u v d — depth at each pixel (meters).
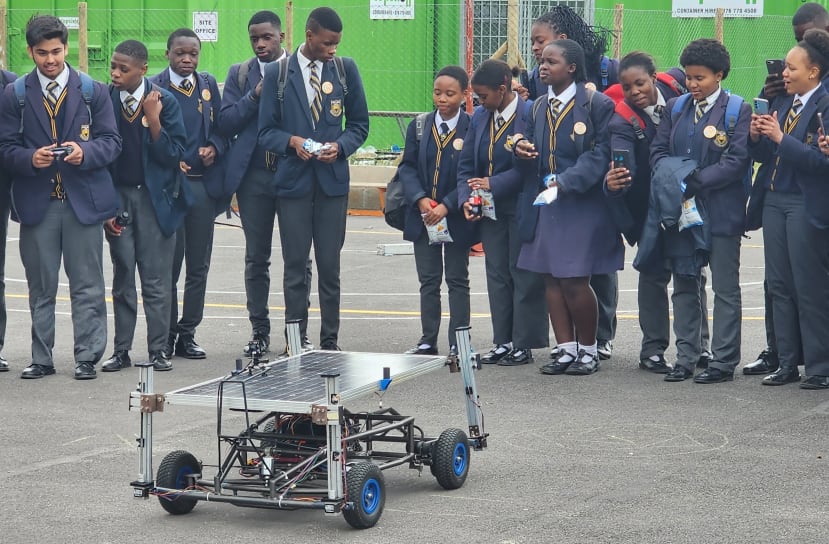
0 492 6.74
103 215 9.37
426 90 20.09
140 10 20.78
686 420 8.08
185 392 6.10
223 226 19.08
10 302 12.85
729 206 8.93
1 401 8.73
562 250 9.27
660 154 9.07
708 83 8.84
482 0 19.33
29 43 9.20
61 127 9.23
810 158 8.41
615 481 6.80
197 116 10.05
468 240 9.95
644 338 9.61
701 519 6.16
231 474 7.02
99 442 7.73
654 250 9.04
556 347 9.70
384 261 15.60
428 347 10.19
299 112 9.82
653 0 20.08
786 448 7.42
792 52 8.54
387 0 20.02
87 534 6.07
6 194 9.60
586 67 10.21
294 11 20.50
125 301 9.75
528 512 6.29
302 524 6.18
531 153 9.21
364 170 20.64
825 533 5.96
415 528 6.08
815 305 8.77
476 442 6.99
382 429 6.28
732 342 9.10
